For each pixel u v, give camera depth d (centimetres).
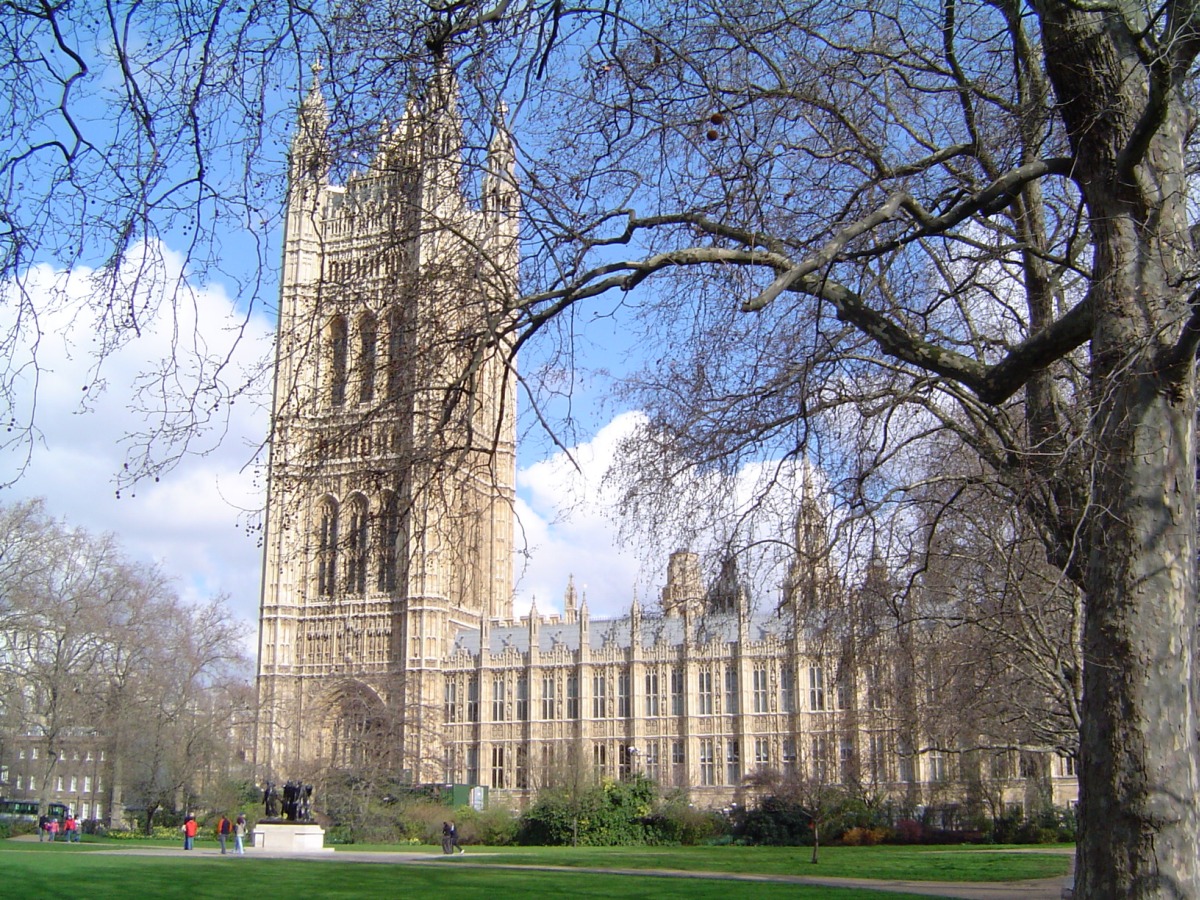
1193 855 1236
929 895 3469
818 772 7800
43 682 8162
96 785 11344
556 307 1576
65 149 1244
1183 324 1385
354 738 9388
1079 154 1493
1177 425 1353
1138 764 1259
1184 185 1495
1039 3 1480
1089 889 1273
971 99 1978
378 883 3609
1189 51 1378
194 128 1271
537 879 3928
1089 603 1363
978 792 8144
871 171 1944
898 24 1834
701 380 2148
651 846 8081
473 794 10569
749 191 1681
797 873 4809
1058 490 1966
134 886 3272
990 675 3384
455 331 1612
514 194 1622
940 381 2122
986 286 2131
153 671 8712
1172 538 1318
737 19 1677
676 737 12606
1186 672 1287
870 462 2330
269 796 6750
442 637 13275
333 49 1389
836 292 1703
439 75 1444
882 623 2850
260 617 12950
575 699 13062
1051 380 2005
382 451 1675
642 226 1664
